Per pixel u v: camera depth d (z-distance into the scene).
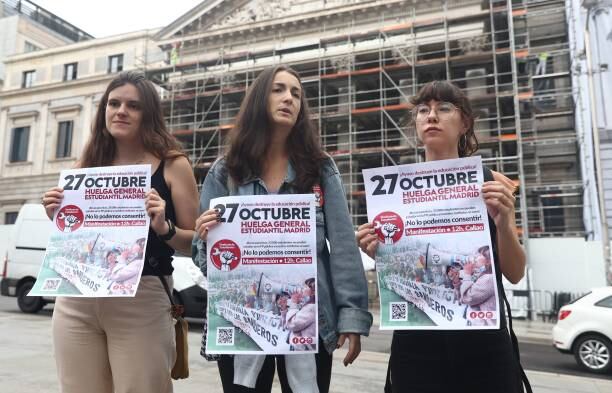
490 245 1.97
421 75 22.03
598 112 16.06
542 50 19.58
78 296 2.15
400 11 23.62
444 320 1.94
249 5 27.02
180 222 2.42
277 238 2.01
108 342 2.23
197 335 9.03
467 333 1.99
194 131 23.08
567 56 19.19
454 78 21.55
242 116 2.27
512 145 19.12
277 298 1.96
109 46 30.34
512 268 2.04
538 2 20.09
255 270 2.00
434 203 2.07
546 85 19.36
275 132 2.25
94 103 29.56
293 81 2.27
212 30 26.72
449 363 1.99
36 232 11.91
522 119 19.31
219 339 1.96
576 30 17.16
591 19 16.56
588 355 7.51
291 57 24.50
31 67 32.16
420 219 2.07
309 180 2.17
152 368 2.21
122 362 2.18
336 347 2.02
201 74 25.48
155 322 2.26
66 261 2.24
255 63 25.08
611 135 15.79
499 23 21.67
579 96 16.66
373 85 23.03
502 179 2.14
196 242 2.18
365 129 22.61
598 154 13.89
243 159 2.22
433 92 2.26
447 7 22.61
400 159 20.47
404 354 2.07
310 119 2.33
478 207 2.02
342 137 22.48
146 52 29.47
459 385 1.98
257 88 2.27
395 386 2.08
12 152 31.11
